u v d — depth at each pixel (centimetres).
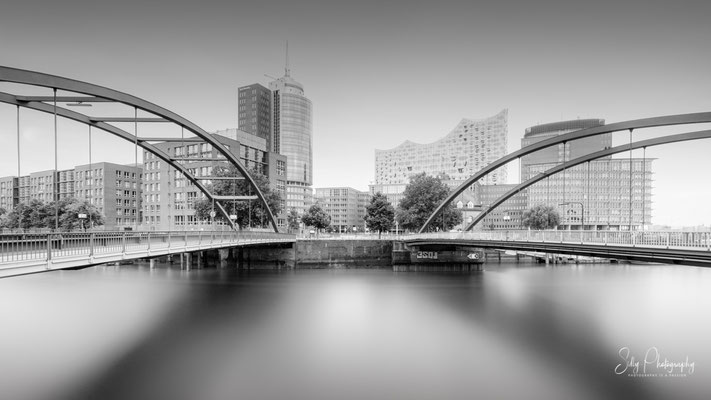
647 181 10825
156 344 2531
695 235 1889
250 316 3272
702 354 2392
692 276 5709
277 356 2359
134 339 2620
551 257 8069
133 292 4241
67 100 2534
